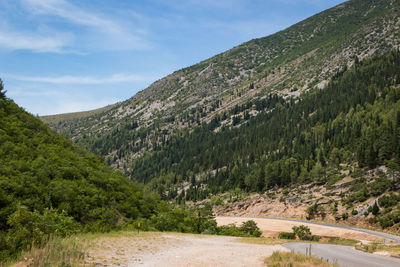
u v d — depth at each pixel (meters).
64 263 13.86
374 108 186.00
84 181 56.81
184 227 65.69
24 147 53.09
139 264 17.11
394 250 30.08
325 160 156.25
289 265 16.91
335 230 84.69
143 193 83.06
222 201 154.25
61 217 33.50
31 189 41.94
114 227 46.34
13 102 69.06
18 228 19.38
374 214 89.06
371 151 120.75
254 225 93.75
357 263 20.64
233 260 19.73
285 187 143.75
